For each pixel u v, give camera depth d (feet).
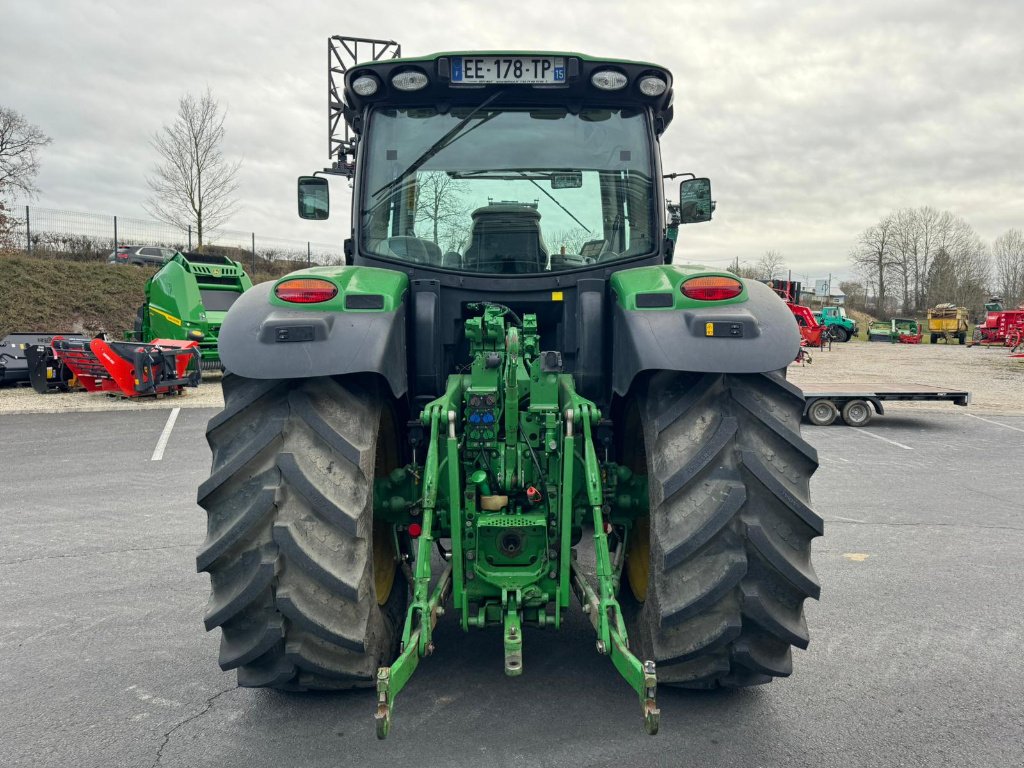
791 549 7.97
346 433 8.18
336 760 8.34
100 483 24.41
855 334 159.53
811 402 39.06
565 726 9.03
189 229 98.43
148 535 18.33
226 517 7.87
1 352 51.62
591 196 11.29
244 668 8.43
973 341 134.72
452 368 11.23
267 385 8.35
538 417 9.36
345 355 8.13
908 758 8.41
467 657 10.96
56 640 11.96
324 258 127.95
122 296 88.53
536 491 9.21
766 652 8.29
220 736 8.89
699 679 8.55
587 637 11.72
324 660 8.18
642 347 8.34
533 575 8.96
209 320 54.39
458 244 11.23
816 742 8.71
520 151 11.29
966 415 43.21
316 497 7.75
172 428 35.40
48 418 38.40
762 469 7.85
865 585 14.56
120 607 13.46
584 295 10.64
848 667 10.81
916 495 23.08
